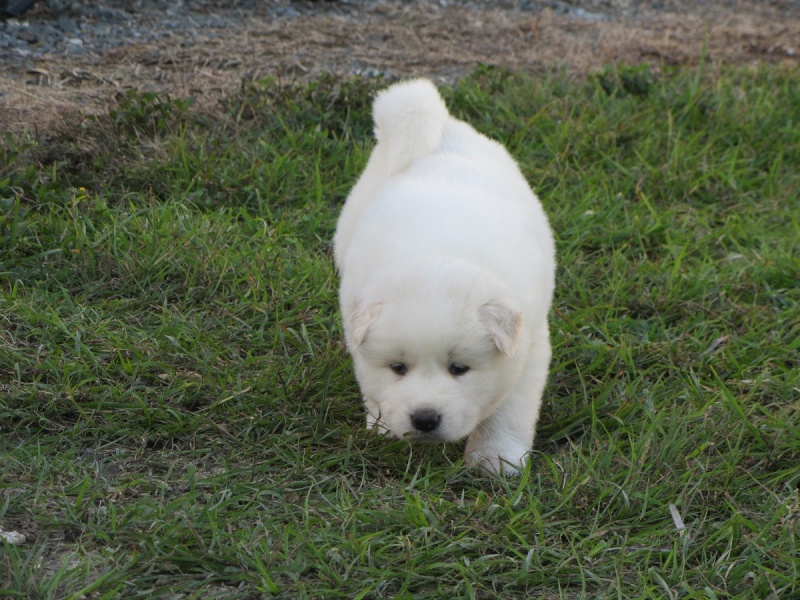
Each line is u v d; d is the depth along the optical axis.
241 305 12.23
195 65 18.12
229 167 15.16
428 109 11.46
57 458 9.55
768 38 23.70
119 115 15.64
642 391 11.39
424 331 9.18
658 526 9.23
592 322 12.92
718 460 10.16
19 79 16.69
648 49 21.94
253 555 8.36
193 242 13.16
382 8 22.44
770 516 9.40
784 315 13.19
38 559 8.20
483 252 9.82
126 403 10.33
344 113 17.12
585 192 16.22
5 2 18.59
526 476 9.42
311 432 10.34
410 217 10.13
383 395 9.64
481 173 11.16
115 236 12.90
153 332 11.64
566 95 18.38
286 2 21.78
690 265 14.77
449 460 10.19
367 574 8.33
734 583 8.61
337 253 12.29
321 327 12.13
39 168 14.55
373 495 9.35
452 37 21.38
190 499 9.04
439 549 8.52
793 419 10.88
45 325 11.45
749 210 16.12
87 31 18.89
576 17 23.81
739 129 18.33
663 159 17.25
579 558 8.75
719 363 12.13
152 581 8.11
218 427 10.15
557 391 11.71
